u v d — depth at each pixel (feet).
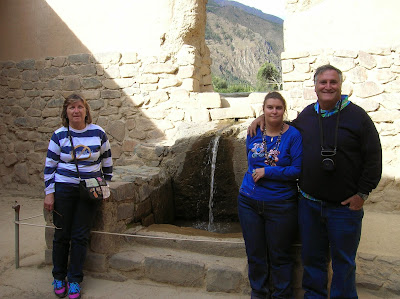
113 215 10.82
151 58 18.76
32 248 12.75
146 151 16.71
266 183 8.39
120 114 19.47
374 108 15.39
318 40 16.34
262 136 8.65
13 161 22.20
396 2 14.89
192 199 15.60
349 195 7.68
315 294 8.33
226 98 18.71
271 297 8.79
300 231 8.41
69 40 20.36
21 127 21.83
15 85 21.79
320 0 16.19
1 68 22.11
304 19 16.53
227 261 10.03
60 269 9.84
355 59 15.60
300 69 16.47
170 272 9.96
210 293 9.60
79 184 9.56
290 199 8.41
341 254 7.84
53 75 20.74
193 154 15.52
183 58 18.38
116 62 19.34
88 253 10.59
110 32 19.61
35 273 10.92
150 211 13.44
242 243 9.93
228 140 14.97
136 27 19.10
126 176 12.92
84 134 9.79
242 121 17.10
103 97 19.71
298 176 8.26
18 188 22.20
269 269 8.98
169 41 18.56
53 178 9.68
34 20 21.07
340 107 7.70
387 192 14.39
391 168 14.93
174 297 9.48
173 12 18.44
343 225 7.77
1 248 12.80
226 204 15.17
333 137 7.64
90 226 10.03
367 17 15.39
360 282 9.86
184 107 18.35
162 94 18.69
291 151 8.30
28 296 9.76
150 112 18.94
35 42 21.15
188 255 10.42
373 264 10.11
